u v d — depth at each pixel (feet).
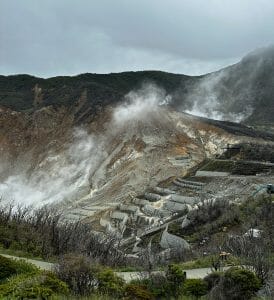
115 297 55.52
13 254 98.22
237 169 328.08
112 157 510.17
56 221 139.64
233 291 53.93
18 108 649.61
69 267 57.98
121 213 322.75
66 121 604.08
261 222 151.53
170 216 268.82
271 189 213.05
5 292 50.70
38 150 568.82
